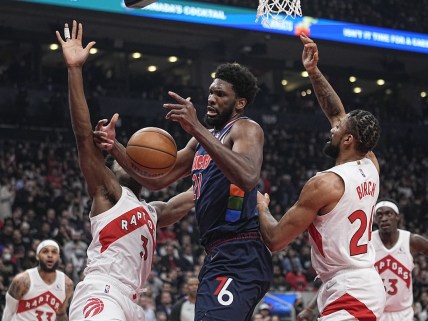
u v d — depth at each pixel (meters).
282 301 13.75
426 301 15.55
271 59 30.19
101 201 4.96
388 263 7.66
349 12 26.20
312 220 4.65
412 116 31.11
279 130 27.56
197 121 4.38
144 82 27.41
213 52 27.91
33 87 24.81
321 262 4.73
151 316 12.59
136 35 26.66
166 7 22.58
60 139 23.08
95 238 4.95
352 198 4.62
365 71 31.89
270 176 23.53
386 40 26.33
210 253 4.79
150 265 5.16
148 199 19.09
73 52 4.83
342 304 4.61
